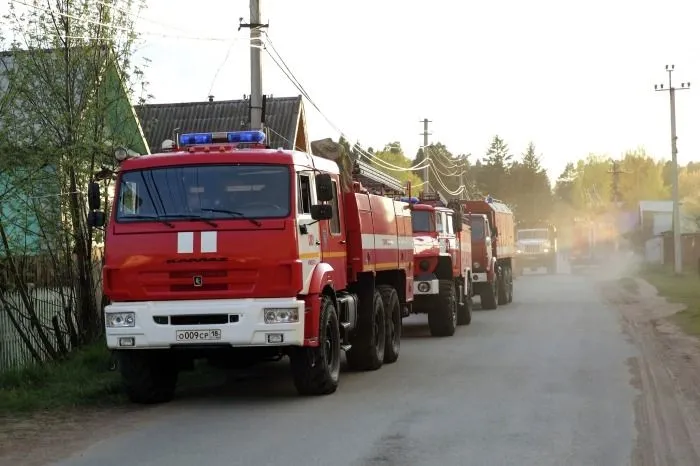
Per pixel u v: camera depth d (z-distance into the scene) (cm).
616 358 1580
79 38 1453
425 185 5922
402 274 1680
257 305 1088
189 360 1259
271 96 3716
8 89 1381
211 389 1284
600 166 12938
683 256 5978
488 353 1683
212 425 998
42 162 1378
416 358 1623
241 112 3806
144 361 1136
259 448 873
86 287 1523
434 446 877
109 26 1470
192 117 3797
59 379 1298
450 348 1786
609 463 810
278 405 1127
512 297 3403
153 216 1126
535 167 13638
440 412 1062
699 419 1016
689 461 817
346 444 888
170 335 1092
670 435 930
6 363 1370
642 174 12425
